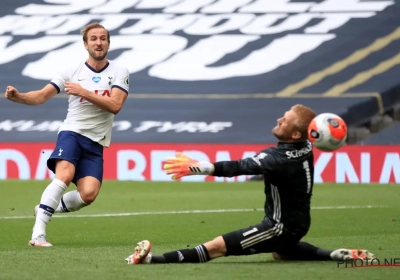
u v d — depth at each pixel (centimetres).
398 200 4228
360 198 4338
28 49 7206
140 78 6750
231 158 5525
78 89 2403
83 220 3384
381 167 5406
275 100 6400
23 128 6316
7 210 3866
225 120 6247
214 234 2855
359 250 1967
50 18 7531
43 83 6831
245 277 1739
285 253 2016
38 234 2445
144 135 6147
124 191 4853
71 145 2495
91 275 1788
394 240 2536
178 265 1914
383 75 6469
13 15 7569
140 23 7388
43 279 1748
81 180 2519
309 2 7350
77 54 7119
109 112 2483
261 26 7212
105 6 7619
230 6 7481
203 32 7238
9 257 2131
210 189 4981
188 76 6738
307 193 1914
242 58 6881
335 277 1736
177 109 6384
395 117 6194
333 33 6988
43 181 5531
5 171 5712
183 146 5572
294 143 1903
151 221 3334
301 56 6819
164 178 5594
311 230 2897
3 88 6781
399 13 7031
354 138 6147
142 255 1903
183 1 7600
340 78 6531
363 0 7219
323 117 1850
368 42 6844
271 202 1916
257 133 6103
